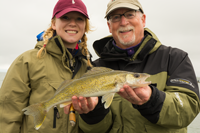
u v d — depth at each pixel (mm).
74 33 703
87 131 645
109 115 644
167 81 630
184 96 561
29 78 644
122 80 527
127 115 636
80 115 630
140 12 771
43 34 769
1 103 611
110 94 535
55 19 741
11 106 614
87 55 769
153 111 521
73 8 686
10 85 622
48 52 685
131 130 621
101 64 784
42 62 655
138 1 767
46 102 524
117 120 654
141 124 608
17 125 615
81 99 492
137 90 484
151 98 510
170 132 597
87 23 811
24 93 627
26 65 641
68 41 697
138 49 708
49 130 607
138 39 754
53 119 617
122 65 728
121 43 753
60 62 687
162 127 595
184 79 594
